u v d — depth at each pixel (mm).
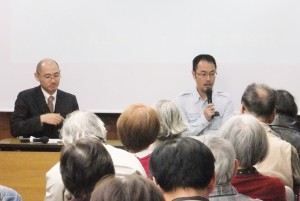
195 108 5477
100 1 6219
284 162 3164
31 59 6262
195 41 6148
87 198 2227
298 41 6098
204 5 6137
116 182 1429
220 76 6145
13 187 4891
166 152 2004
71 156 2223
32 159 4867
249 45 6133
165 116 3400
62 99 5613
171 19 6164
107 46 6227
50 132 5355
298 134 3699
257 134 2652
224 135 2689
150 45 6191
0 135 6406
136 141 3141
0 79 6273
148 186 1428
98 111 6246
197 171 1969
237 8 6121
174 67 6168
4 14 6270
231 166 2312
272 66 6113
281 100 3818
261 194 2533
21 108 5504
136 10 6191
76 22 6238
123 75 6227
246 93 3574
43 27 6258
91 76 6242
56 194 2795
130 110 3172
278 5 6102
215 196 2279
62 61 6258
